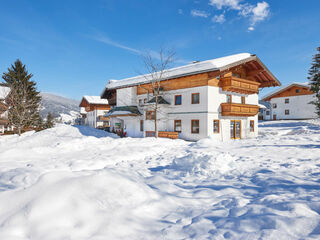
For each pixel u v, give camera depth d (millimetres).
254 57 19750
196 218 3199
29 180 5605
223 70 17703
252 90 21469
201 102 19000
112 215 3000
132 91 26281
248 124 22922
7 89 32438
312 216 2975
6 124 33062
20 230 2500
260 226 2799
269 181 5098
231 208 3568
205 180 5660
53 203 2939
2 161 8461
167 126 22016
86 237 2488
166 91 22391
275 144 12547
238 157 8641
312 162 7137
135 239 2568
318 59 31562
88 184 3533
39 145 15141
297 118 43156
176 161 7449
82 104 53906
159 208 3555
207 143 13523
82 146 12648
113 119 30391
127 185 3824
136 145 13195
